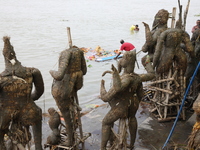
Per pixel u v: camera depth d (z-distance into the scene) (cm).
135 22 2927
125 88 470
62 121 745
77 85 525
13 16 3198
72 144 546
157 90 723
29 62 1332
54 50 1580
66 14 3659
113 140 575
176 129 656
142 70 1302
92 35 2117
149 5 5634
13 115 432
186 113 749
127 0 7762
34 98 500
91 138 623
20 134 455
